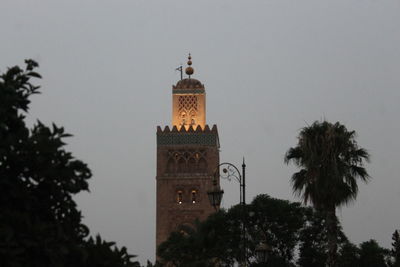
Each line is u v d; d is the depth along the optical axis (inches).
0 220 933.2
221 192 2699.3
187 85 7367.1
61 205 1001.5
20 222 939.3
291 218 5039.4
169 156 7091.5
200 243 5019.7
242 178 2827.3
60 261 944.9
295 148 2972.4
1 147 960.9
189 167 7076.8
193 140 7106.3
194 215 6968.5
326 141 2861.7
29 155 966.4
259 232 4987.7
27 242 925.2
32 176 977.5
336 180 2834.6
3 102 1001.5
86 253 966.4
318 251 4970.5
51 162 981.2
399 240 5334.6
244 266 2832.2
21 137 979.3
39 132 1001.5
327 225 2896.2
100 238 1017.5
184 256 5044.3
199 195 7012.8
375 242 5147.6
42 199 986.7
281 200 5137.8
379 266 5009.8
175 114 7337.6
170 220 6968.5
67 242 968.3
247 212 5024.6
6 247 908.0
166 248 5162.4
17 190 956.0
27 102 1042.7
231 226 5088.6
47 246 936.3
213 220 5147.6
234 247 4997.5
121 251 1035.3
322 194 2854.3
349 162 2910.9
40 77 1051.3
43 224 948.0
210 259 4997.5
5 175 959.0
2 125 973.8
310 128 2925.7
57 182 988.6
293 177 2967.5
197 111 7337.6
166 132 7126.0
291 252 5083.7
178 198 7022.6
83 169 1009.5
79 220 1019.3
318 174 2856.8
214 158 7081.7
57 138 988.6
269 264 4527.6
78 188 997.8
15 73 1043.9
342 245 4940.9
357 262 4975.4
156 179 7057.1
